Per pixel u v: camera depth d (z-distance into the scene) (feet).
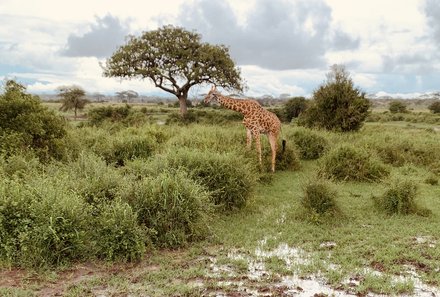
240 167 31.40
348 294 17.37
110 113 86.69
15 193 21.20
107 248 20.45
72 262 20.16
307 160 52.11
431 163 49.01
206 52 125.59
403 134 62.59
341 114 66.44
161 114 142.82
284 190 36.88
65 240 20.11
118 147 40.52
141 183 25.00
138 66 128.88
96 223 21.65
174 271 19.34
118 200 23.67
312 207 27.89
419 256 21.35
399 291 17.60
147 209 23.36
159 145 42.50
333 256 21.44
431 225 26.96
